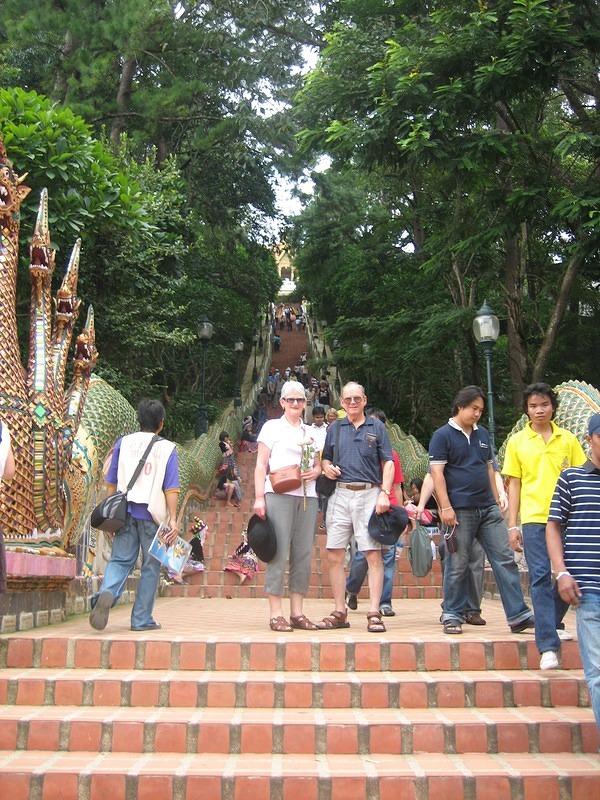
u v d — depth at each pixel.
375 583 6.15
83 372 7.35
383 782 3.89
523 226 17.03
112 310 13.23
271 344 41.44
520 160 14.37
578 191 13.16
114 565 6.00
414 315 20.61
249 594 11.05
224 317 27.58
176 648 5.20
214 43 21.00
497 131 13.91
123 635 5.49
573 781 3.92
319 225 26.77
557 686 4.86
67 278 7.18
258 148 23.17
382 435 6.38
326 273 28.59
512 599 5.87
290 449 6.32
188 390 25.92
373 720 4.42
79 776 3.90
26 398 6.32
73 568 6.89
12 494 6.00
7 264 6.34
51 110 10.38
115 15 17.62
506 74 12.55
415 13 16.47
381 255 25.58
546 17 12.01
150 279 14.33
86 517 7.77
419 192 20.00
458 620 5.84
